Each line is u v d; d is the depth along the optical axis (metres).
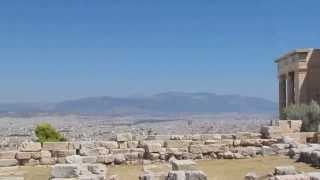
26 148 34.88
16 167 33.88
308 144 37.59
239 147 38.34
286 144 37.44
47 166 34.31
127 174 30.39
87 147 35.91
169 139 38.38
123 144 36.69
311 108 55.56
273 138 39.91
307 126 54.25
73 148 35.72
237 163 34.22
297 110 55.94
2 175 29.88
